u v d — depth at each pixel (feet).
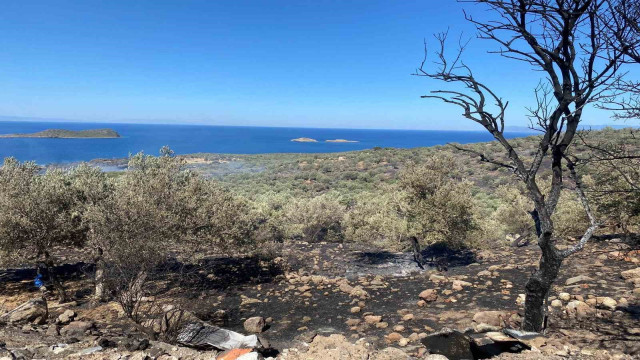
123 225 27.09
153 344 21.76
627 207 38.55
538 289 21.27
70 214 38.93
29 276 48.16
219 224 42.96
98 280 32.55
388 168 184.75
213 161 247.29
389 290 43.29
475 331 22.12
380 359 19.33
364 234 64.39
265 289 45.11
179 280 44.70
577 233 53.83
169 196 38.27
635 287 30.96
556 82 18.61
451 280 44.52
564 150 19.79
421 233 51.93
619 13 14.17
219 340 22.65
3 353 18.03
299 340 27.73
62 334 26.35
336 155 241.55
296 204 88.69
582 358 17.43
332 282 47.85
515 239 68.28
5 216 33.88
